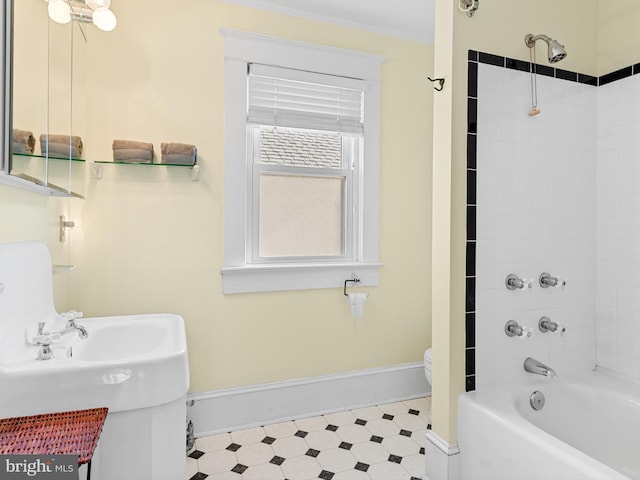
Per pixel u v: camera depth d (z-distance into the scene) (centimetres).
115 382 112
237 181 230
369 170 261
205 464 196
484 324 181
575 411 187
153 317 185
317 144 258
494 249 183
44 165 134
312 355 250
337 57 251
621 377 196
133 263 212
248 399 234
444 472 173
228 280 229
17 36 112
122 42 210
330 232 262
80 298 204
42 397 106
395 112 268
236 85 229
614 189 200
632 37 190
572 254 202
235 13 230
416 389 275
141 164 205
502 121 184
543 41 192
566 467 126
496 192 183
